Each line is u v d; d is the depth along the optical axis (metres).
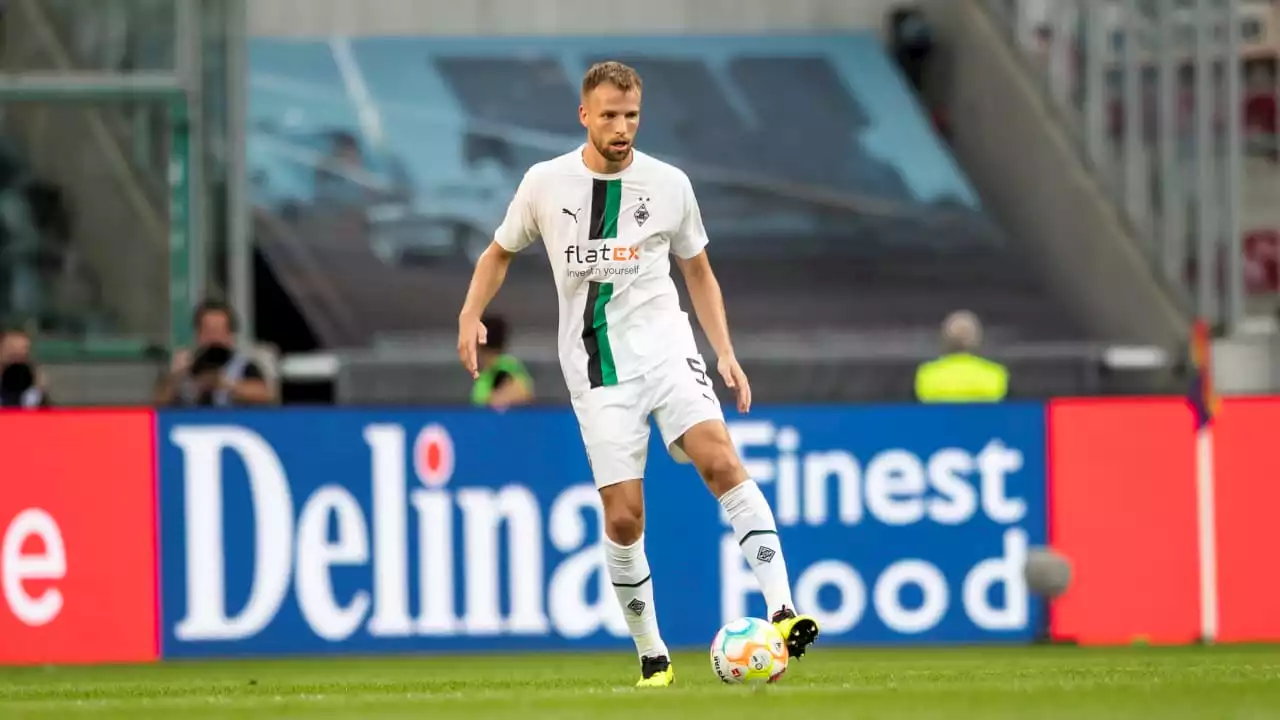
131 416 29.66
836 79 60.75
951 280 54.41
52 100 43.94
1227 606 30.73
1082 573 30.52
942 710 14.20
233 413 29.72
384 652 29.73
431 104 59.47
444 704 16.02
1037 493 30.55
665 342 17.69
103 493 29.55
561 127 59.09
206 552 29.64
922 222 56.41
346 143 57.84
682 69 61.31
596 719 13.64
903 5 61.72
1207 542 30.69
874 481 30.20
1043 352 48.28
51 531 29.44
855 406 30.20
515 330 51.88
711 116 59.50
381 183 56.69
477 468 29.95
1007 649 29.19
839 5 62.94
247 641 29.64
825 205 57.00
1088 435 30.62
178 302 43.91
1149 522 30.66
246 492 29.72
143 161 46.19
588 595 30.05
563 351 17.92
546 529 30.02
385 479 29.80
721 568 30.08
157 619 29.56
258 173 56.56
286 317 52.25
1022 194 55.78
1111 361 48.31
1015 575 30.44
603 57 61.78
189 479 29.67
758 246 55.69
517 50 61.91
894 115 59.50
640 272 17.67
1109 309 51.84
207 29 46.47
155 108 46.06
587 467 30.09
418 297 53.31
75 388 43.72
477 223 55.88
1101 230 52.25
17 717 15.39
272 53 60.84
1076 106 54.59
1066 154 53.84
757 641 17.34
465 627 29.84
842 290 54.09
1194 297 49.88
